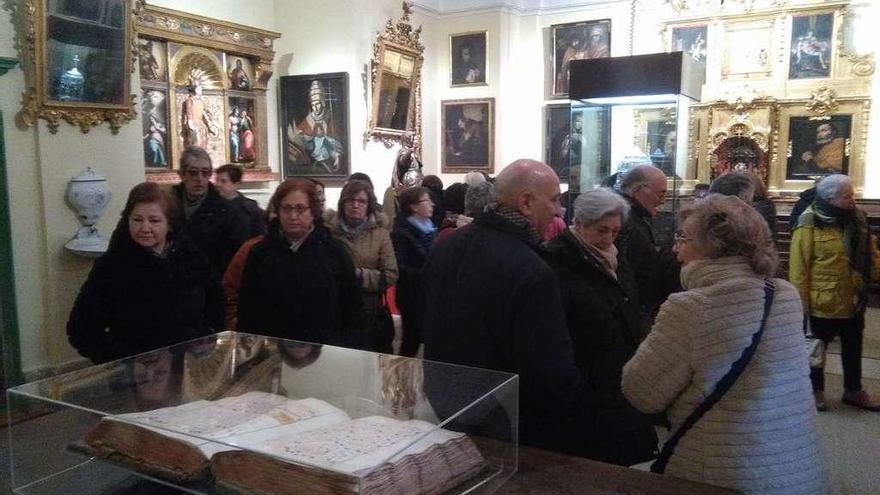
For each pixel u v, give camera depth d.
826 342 4.31
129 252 2.41
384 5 8.39
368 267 3.74
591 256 2.28
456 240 2.08
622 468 1.45
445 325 1.99
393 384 1.47
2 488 2.09
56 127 4.64
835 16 8.48
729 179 3.47
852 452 3.74
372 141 8.34
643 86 4.41
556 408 1.89
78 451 1.31
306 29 8.02
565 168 9.79
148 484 1.22
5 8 4.41
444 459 1.21
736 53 9.02
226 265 3.83
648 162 4.80
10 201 4.48
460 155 10.02
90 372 1.54
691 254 1.85
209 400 1.42
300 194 2.70
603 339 2.12
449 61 9.95
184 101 6.78
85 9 4.66
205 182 3.85
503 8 9.55
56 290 4.71
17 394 1.39
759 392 1.67
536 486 1.36
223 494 1.14
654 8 9.28
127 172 5.11
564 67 9.68
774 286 1.75
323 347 1.77
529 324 1.84
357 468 1.05
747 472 1.66
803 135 8.77
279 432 1.23
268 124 8.04
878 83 8.35
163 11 6.28
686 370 1.70
